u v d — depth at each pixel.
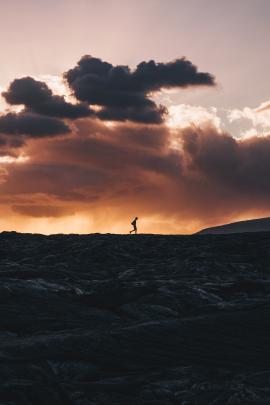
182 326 28.30
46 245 59.16
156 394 20.28
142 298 35.84
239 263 49.47
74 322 30.39
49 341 24.72
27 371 21.09
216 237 61.38
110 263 51.28
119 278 44.72
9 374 20.55
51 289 37.91
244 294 38.06
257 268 48.19
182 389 20.80
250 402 19.73
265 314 31.28
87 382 21.03
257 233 63.56
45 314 31.52
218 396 20.17
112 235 64.62
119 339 25.69
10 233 67.25
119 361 23.28
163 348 25.03
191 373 22.11
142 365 23.06
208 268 47.09
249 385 21.08
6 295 34.59
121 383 20.97
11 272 42.75
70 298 36.16
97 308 34.44
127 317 33.00
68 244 58.72
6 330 28.23
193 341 26.20
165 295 36.22
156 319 32.41
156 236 63.34
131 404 19.39
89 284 40.81
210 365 23.48
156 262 51.12
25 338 25.86
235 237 61.28
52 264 50.44
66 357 23.19
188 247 56.59
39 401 18.95
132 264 50.88
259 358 24.47
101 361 23.19
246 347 25.77
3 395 18.77
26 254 55.66
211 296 36.91
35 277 42.09
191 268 47.31
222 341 26.42
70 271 45.62
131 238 61.84
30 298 34.69
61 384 20.39
